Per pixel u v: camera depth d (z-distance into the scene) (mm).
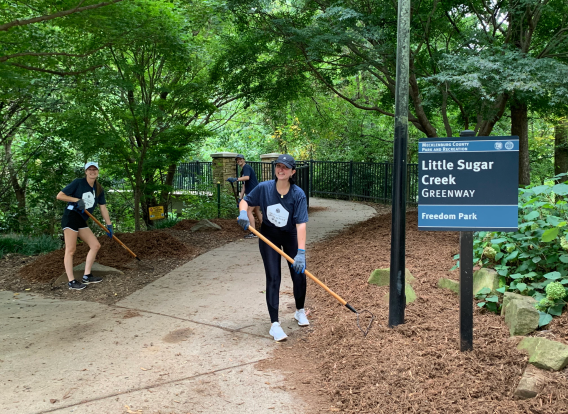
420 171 3352
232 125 23281
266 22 9875
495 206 3268
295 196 4148
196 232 9523
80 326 4562
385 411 2863
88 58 9570
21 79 8336
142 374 3531
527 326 3457
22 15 8039
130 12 8008
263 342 4113
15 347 4062
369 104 20297
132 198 14586
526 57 6898
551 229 3906
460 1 9352
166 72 12398
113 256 7012
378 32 8141
